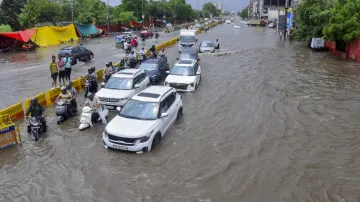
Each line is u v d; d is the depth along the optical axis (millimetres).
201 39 51625
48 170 8430
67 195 7324
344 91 16562
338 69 22828
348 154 9359
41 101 13773
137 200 7117
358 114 12906
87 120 11383
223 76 20594
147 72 18234
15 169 8492
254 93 16250
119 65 21250
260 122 12039
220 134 10883
